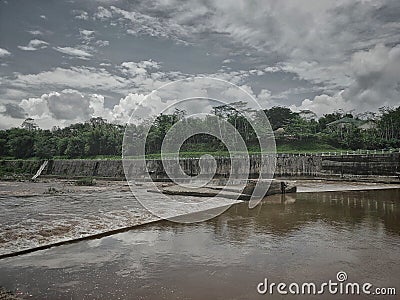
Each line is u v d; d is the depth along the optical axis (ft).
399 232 47.57
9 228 46.06
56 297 26.55
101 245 41.11
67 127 306.55
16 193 96.84
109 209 63.16
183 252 38.52
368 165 139.03
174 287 28.66
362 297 26.68
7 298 26.20
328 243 42.01
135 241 43.14
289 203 76.13
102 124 291.58
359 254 37.40
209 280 30.19
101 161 187.93
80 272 31.99
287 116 283.18
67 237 43.93
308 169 152.35
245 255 37.40
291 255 37.24
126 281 29.89
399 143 236.22
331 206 71.61
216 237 45.24
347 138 248.11
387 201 78.69
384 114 278.46
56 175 192.95
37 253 37.60
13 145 253.85
